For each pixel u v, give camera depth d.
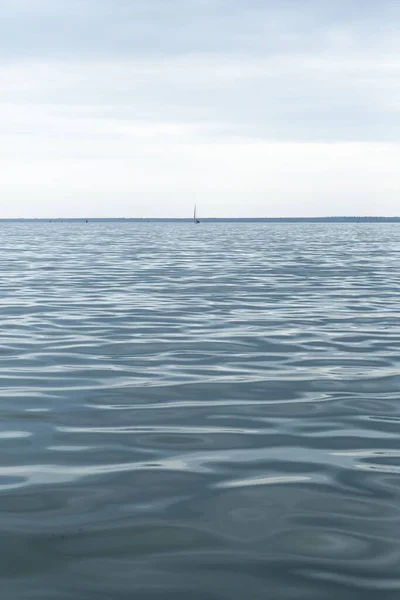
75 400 11.91
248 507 7.47
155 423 10.60
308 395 12.27
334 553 6.45
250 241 91.00
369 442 9.68
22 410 11.27
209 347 16.67
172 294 27.55
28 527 6.98
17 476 8.37
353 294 27.80
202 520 7.15
